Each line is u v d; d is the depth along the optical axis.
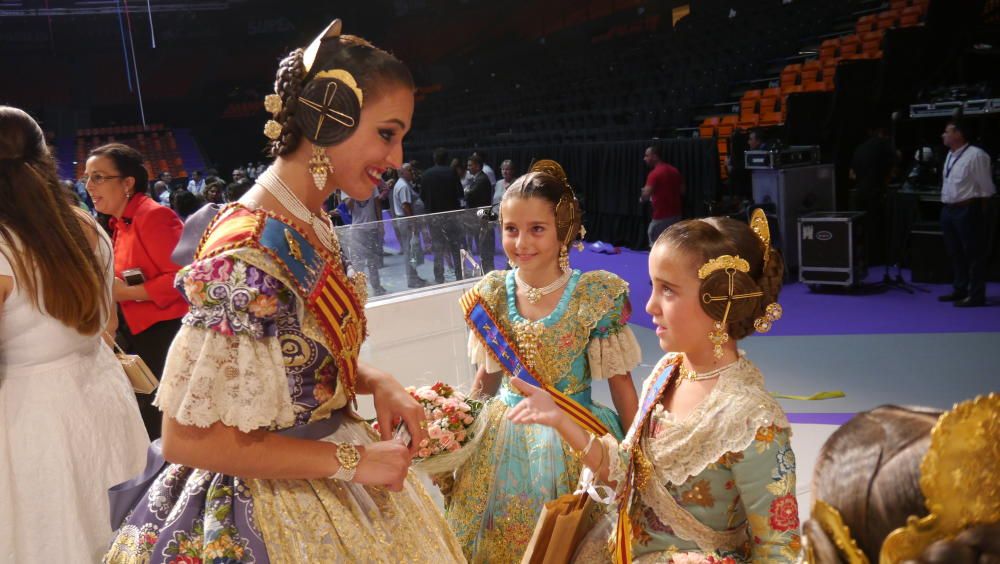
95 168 3.46
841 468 0.62
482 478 2.38
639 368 5.84
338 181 1.45
